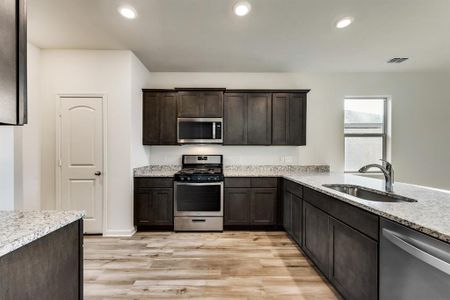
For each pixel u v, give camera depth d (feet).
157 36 9.52
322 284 7.22
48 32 9.27
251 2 7.39
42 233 3.24
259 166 13.56
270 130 12.62
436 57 11.48
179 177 11.50
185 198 11.57
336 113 13.64
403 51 10.81
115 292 6.79
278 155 13.60
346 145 13.92
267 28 8.86
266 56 11.37
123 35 9.47
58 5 7.53
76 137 10.99
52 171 10.99
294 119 12.64
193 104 12.43
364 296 5.18
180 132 12.37
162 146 13.48
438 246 3.53
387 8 7.69
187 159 13.41
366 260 5.11
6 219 3.69
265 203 11.79
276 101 12.62
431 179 13.62
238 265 8.35
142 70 12.38
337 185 8.40
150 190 11.51
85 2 7.39
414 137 13.64
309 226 8.41
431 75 13.55
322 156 13.65
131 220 11.12
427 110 13.61
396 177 13.66
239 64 12.39
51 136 10.98
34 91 10.57
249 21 8.41
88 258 8.83
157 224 11.54
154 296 6.62
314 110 13.65
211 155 13.44
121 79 10.92
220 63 12.23
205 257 8.94
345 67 12.81
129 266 8.25
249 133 12.58
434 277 3.57
